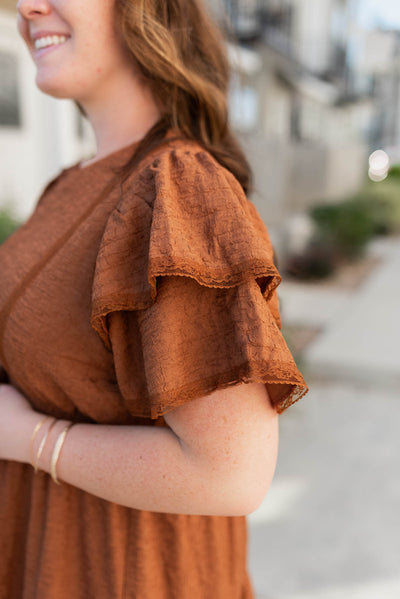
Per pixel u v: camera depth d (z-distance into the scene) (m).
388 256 10.35
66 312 0.81
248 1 12.12
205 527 0.92
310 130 18.56
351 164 12.41
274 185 8.44
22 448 0.85
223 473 0.71
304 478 3.04
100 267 0.74
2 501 0.96
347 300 6.96
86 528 0.89
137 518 0.86
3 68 6.14
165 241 0.69
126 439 0.78
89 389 0.83
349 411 3.89
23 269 0.87
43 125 6.71
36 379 0.85
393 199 13.29
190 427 0.71
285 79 14.46
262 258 0.69
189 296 0.71
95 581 0.89
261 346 0.66
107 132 1.02
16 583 0.98
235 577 1.00
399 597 2.19
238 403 0.70
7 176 6.34
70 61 0.94
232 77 1.22
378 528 2.62
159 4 0.94
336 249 8.75
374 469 3.13
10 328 0.85
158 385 0.68
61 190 0.97
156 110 0.99
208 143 1.00
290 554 2.44
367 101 22.02
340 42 18.88
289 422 3.70
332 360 4.60
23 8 0.93
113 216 0.78
